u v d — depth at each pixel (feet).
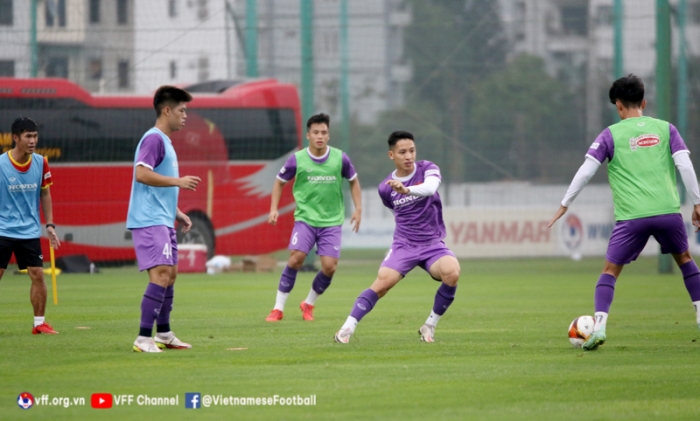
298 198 136.15
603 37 516.73
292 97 304.50
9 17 305.73
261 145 298.35
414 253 105.29
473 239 329.31
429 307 155.33
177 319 134.31
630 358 93.09
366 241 348.79
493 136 477.77
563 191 395.96
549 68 526.57
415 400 72.13
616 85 101.09
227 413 67.82
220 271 270.05
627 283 216.33
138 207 95.91
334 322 130.62
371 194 391.45
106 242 279.49
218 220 292.61
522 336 112.78
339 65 499.92
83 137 276.41
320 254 135.54
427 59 513.45
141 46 358.84
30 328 121.60
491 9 533.14
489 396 73.56
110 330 118.73
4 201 114.52
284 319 135.74
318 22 501.97
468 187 398.62
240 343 104.99
